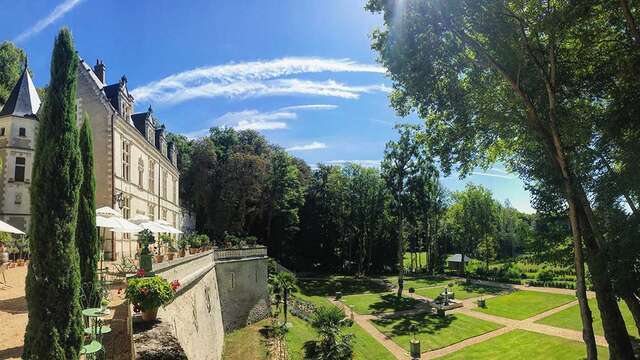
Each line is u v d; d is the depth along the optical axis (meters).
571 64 17.25
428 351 29.66
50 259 7.94
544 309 42.50
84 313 8.62
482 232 72.44
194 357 18.38
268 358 25.83
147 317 11.31
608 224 15.59
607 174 16.42
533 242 31.62
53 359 7.72
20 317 12.92
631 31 13.63
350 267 72.75
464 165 23.89
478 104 20.77
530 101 17.36
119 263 25.17
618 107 14.10
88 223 11.66
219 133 70.88
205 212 61.91
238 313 33.22
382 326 36.41
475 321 38.09
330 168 76.31
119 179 30.69
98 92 29.78
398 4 17.14
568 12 14.27
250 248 36.03
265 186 63.41
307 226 73.50
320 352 26.03
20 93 33.56
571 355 27.09
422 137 25.09
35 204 8.04
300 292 50.34
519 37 17.11
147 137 39.25
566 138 18.44
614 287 14.48
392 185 53.91
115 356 10.40
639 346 23.97
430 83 19.47
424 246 86.62
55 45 8.51
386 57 18.64
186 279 19.67
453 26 17.12
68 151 8.33
